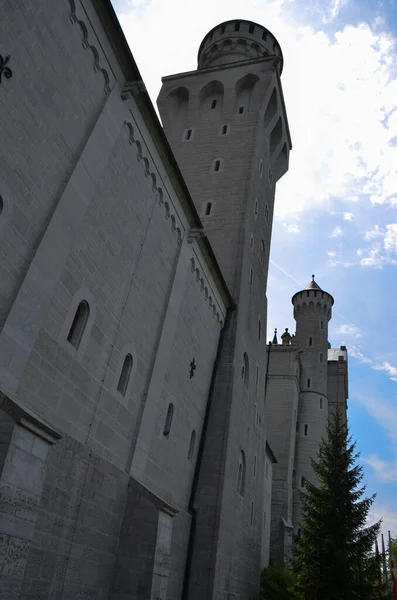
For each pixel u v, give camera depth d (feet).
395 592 87.66
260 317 103.19
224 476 70.95
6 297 34.40
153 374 55.67
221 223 95.04
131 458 50.49
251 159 102.12
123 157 51.06
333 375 229.66
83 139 44.37
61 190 40.68
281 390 168.86
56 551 37.73
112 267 48.65
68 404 40.93
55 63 40.55
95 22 45.73
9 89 35.32
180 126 114.62
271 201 118.52
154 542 45.47
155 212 58.59
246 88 116.67
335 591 77.46
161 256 60.23
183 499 66.18
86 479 42.22
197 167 104.73
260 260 105.40
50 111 39.88
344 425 102.73
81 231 43.47
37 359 37.29
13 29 35.81
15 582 28.60
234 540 77.00
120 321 49.93
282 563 132.67
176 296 63.05
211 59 134.00
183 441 66.33
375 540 86.12
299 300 213.66
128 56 49.70
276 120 117.70
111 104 48.29
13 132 35.68
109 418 47.11
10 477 29.09
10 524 28.68
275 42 138.00
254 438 93.86
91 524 42.34
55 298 39.73
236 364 81.46
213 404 76.74
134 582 44.27
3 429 30.14
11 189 35.32
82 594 40.57
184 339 66.95
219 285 79.61
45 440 32.04
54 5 40.34
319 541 84.28
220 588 66.39
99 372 45.75
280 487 152.56
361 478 92.38
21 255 36.01
